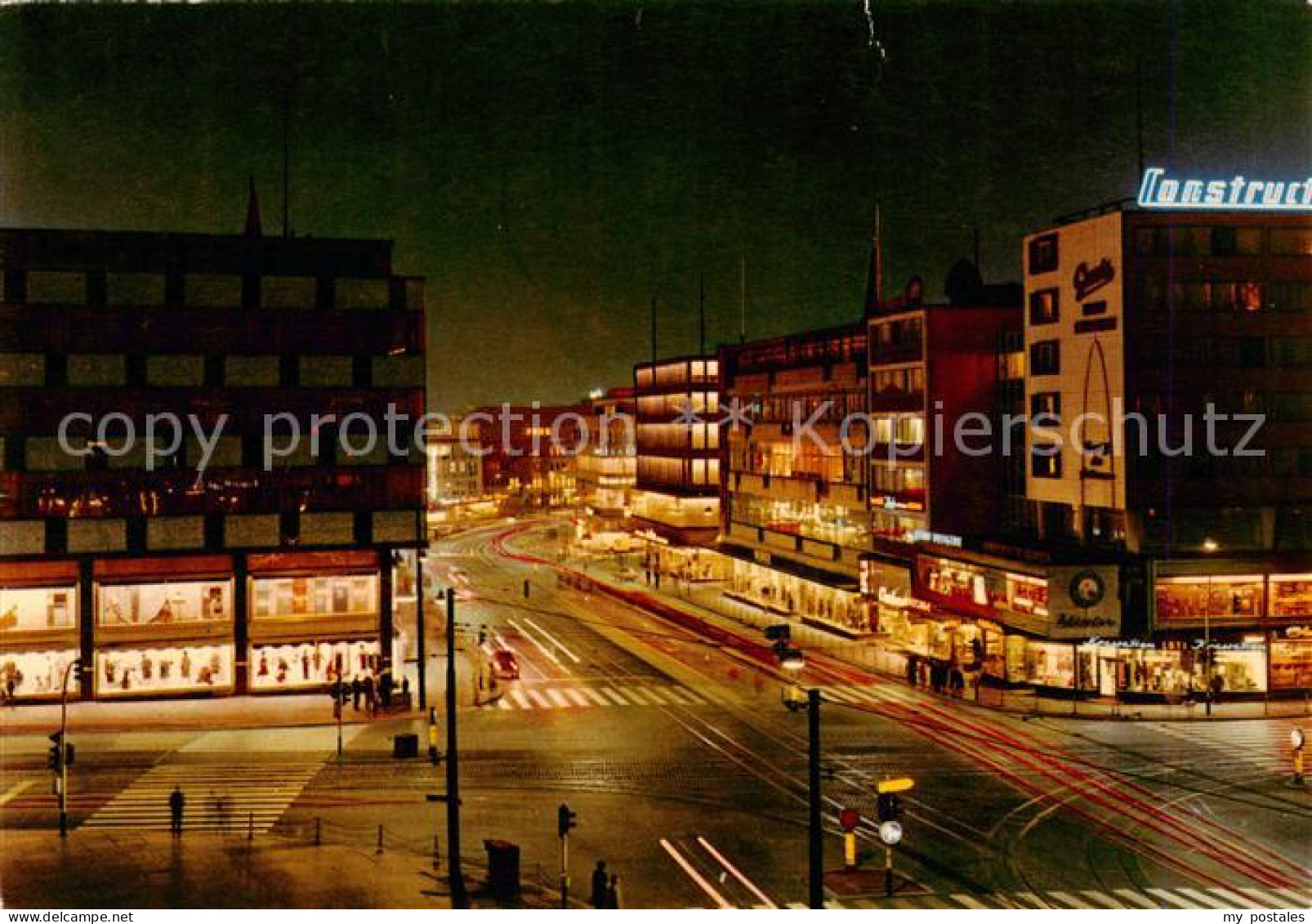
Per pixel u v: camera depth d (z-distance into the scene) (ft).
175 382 184.65
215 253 187.42
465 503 601.21
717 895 98.68
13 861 104.27
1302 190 183.32
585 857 109.60
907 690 188.65
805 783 134.92
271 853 108.37
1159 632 178.40
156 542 183.21
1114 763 143.02
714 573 344.08
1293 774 136.77
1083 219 189.88
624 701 182.80
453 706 101.50
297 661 189.06
